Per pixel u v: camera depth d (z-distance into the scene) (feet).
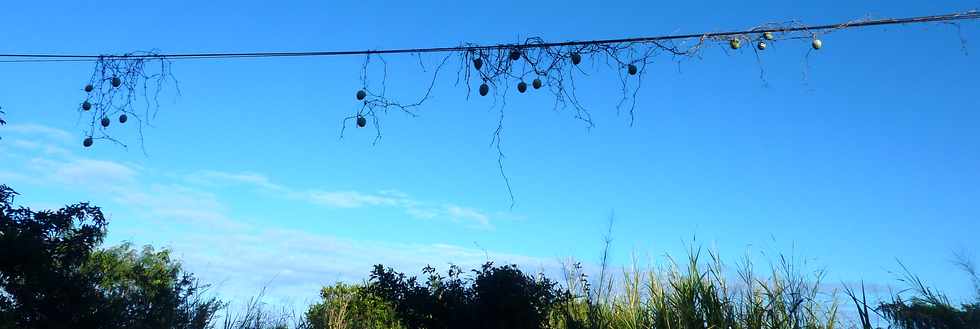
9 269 31.42
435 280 29.73
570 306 32.22
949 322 23.30
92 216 34.81
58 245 33.81
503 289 27.96
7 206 33.12
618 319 31.89
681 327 29.66
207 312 40.01
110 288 44.93
